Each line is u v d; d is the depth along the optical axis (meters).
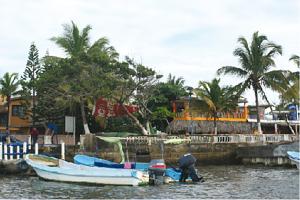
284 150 39.12
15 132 52.84
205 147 41.41
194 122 49.31
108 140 33.78
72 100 40.25
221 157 42.00
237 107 51.50
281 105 61.22
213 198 21.88
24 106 45.44
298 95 47.88
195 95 48.47
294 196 22.36
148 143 38.94
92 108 43.38
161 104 51.25
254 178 30.52
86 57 39.50
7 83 54.41
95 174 27.48
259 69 47.22
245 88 48.34
